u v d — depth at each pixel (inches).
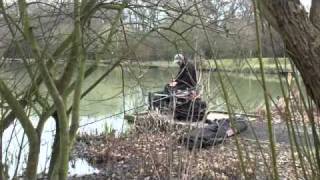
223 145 335.9
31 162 182.4
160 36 226.4
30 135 180.4
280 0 90.1
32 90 200.2
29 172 182.4
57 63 207.0
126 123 451.5
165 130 324.8
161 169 304.7
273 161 113.1
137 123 362.3
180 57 242.5
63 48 200.8
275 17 91.8
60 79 204.4
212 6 195.2
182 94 322.7
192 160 249.0
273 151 112.8
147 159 343.0
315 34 89.2
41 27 195.6
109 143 414.3
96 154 404.8
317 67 88.9
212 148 328.5
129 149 387.9
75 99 186.1
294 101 113.5
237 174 288.5
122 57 218.4
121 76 249.9
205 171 297.0
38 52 167.9
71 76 204.5
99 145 427.8
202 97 277.6
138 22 219.8
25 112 190.5
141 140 366.0
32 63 186.9
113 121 474.9
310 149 119.3
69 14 193.9
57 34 203.2
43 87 238.1
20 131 272.4
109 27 218.5
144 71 242.2
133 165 366.0
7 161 228.7
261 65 109.6
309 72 90.1
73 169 379.9
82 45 186.1
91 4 201.9
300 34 89.4
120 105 403.2
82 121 420.8
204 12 198.7
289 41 91.2
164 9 212.7
